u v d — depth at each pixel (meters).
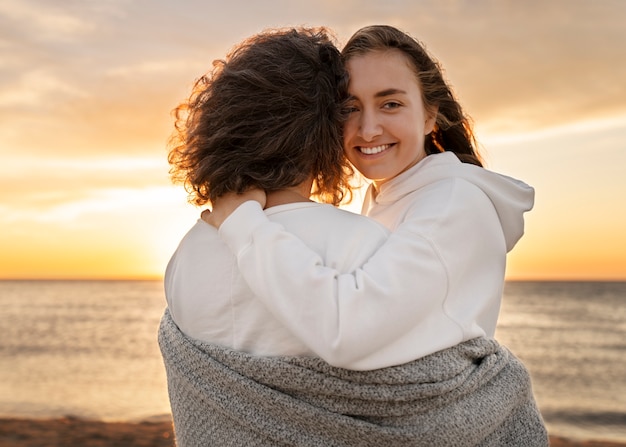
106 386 26.77
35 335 47.69
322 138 1.44
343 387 1.30
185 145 1.49
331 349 1.24
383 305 1.27
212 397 1.37
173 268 1.58
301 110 1.41
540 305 76.19
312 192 1.62
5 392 25.34
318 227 1.38
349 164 1.71
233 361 1.36
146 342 43.44
